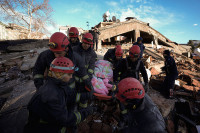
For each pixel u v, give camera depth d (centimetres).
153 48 1292
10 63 619
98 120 224
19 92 335
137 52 214
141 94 118
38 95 109
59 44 155
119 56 288
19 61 655
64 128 125
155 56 951
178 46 1709
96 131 196
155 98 354
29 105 112
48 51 188
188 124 224
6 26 1845
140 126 121
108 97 217
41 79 192
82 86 196
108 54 326
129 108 129
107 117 234
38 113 106
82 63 193
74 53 190
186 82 537
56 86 112
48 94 104
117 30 1202
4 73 542
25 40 1309
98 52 863
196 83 517
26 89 353
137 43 481
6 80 471
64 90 117
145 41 1842
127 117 140
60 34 160
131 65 239
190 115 231
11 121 219
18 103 277
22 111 246
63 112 109
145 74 254
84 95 167
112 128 202
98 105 253
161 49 1232
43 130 111
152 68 615
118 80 265
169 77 371
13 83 431
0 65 596
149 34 1438
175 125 246
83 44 232
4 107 264
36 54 709
